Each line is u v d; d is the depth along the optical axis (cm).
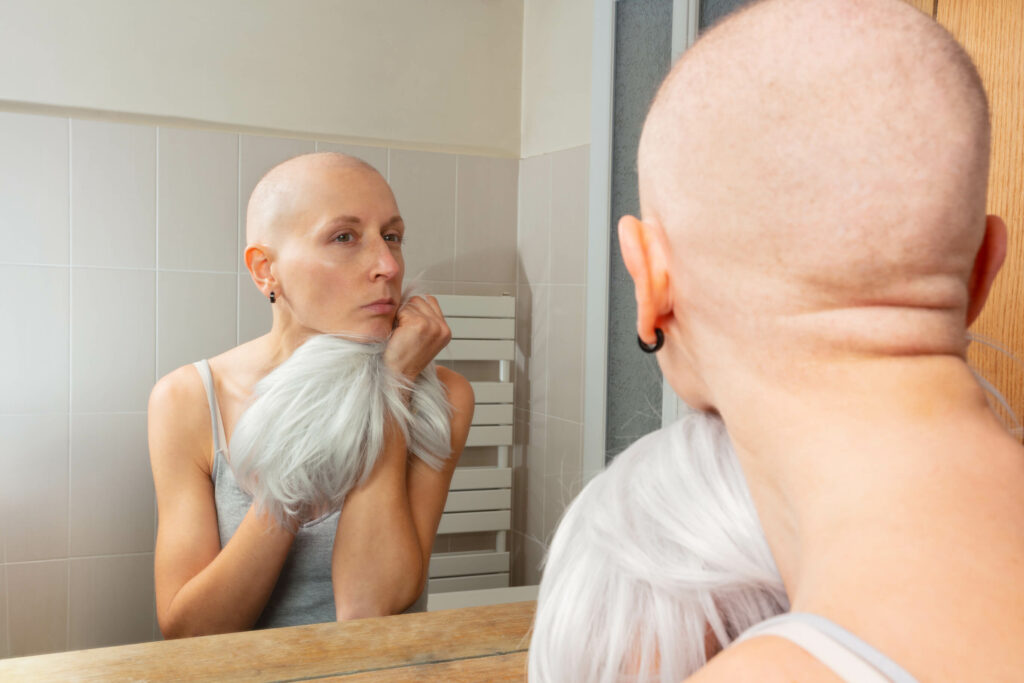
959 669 16
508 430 230
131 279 197
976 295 26
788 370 23
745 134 23
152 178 198
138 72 197
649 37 143
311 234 92
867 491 20
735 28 24
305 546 92
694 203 24
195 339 203
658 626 30
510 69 237
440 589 224
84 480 194
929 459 20
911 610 17
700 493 30
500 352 229
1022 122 73
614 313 156
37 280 189
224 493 97
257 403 87
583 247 208
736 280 23
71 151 190
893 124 21
